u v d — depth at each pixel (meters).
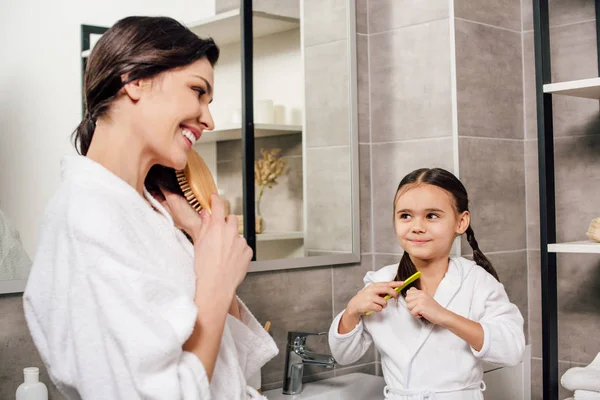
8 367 1.43
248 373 1.00
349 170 2.07
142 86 0.85
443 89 1.93
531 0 2.12
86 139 0.92
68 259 0.78
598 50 2.01
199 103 0.89
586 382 1.71
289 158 1.93
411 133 2.02
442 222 1.50
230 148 1.80
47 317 0.80
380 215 2.11
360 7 2.12
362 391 1.90
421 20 1.98
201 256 0.86
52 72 1.49
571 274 2.07
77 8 1.53
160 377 0.74
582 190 2.05
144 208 0.85
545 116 1.79
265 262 1.86
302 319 1.96
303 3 1.97
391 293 1.47
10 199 1.42
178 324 0.77
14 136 1.43
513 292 2.07
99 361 0.76
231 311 1.00
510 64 2.09
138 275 0.76
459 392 1.46
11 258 1.42
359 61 2.11
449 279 1.52
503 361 1.42
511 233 2.07
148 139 0.86
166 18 0.88
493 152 2.01
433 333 1.48
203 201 0.94
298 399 1.78
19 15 1.44
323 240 2.00
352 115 2.07
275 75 1.90
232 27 1.81
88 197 0.79
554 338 1.78
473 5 1.96
